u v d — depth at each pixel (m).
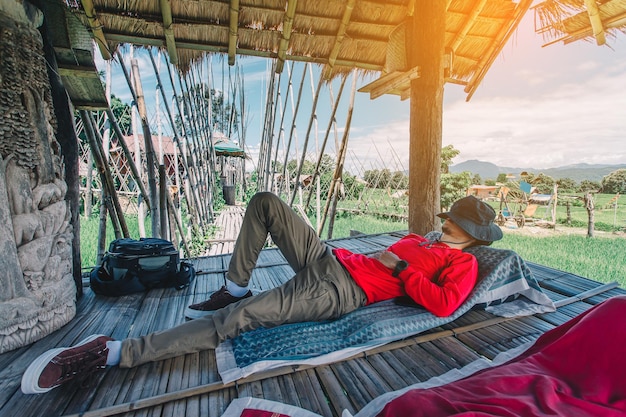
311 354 1.61
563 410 1.02
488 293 2.12
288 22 2.84
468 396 1.12
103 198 3.12
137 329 2.00
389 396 1.33
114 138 13.09
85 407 1.32
